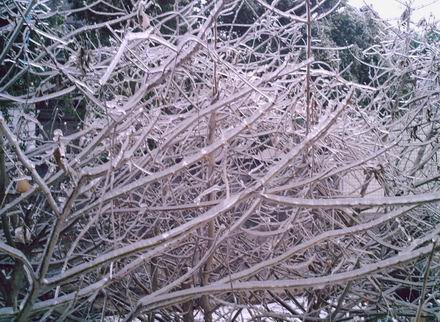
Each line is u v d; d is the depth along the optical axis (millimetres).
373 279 4980
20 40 5938
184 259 5020
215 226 4918
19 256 2680
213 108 3861
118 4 6570
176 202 4664
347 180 6102
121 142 3918
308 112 3713
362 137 5949
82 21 7316
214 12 3426
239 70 5012
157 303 3215
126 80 4742
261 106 4414
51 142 4664
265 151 5574
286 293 5391
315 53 6266
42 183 2672
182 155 4785
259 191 3152
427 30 7039
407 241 5039
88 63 3773
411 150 6504
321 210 4754
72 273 2795
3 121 2617
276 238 5047
